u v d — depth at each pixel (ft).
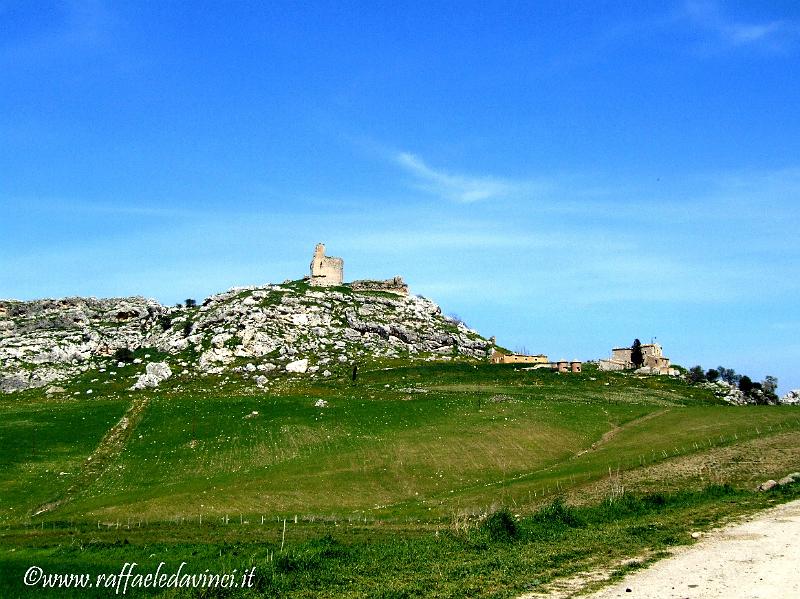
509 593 112.37
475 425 412.57
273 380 642.63
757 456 274.77
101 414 459.73
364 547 161.99
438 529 210.79
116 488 320.50
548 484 273.75
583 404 480.23
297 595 123.65
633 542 143.33
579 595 108.58
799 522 152.76
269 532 218.18
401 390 564.30
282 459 358.64
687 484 241.96
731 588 106.93
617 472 274.57
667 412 448.24
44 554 180.75
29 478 334.03
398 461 343.05
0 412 474.90
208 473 341.82
